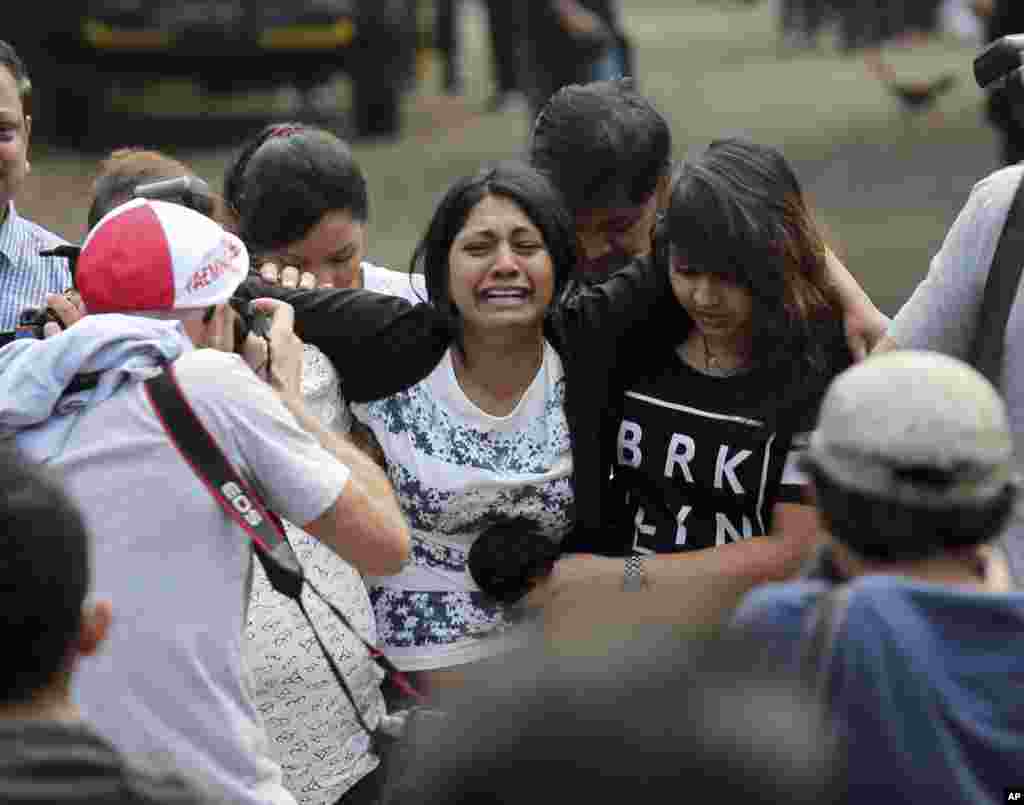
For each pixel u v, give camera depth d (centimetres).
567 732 343
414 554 673
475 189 651
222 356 563
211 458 550
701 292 632
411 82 3189
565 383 668
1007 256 613
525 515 667
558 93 748
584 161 723
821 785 333
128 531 548
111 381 556
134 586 547
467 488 658
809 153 2438
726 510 659
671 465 659
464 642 668
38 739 395
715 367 657
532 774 343
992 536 435
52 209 2067
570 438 666
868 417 429
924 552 434
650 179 731
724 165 637
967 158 2370
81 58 2508
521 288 648
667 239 657
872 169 2308
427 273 663
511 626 662
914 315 641
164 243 578
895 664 417
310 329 666
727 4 5362
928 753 414
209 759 554
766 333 639
